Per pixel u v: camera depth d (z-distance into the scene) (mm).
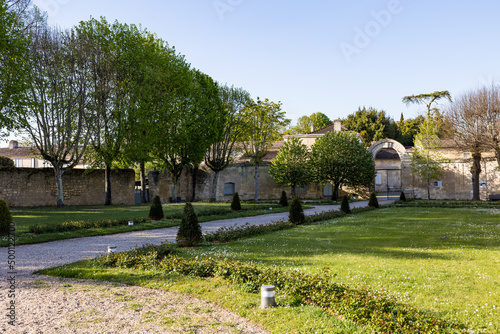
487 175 36031
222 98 38531
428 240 12312
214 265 8438
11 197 27109
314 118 75812
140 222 18641
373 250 10805
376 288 6785
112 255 9617
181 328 5223
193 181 38594
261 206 29297
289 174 39062
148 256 9375
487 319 5328
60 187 26078
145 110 28297
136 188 42250
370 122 70250
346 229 15914
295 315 5633
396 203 31922
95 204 31234
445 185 39625
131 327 5250
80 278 8148
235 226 18125
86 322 5414
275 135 41094
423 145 38531
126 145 28062
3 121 20594
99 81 26438
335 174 38438
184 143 31891
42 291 7016
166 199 38125
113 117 27734
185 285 7457
